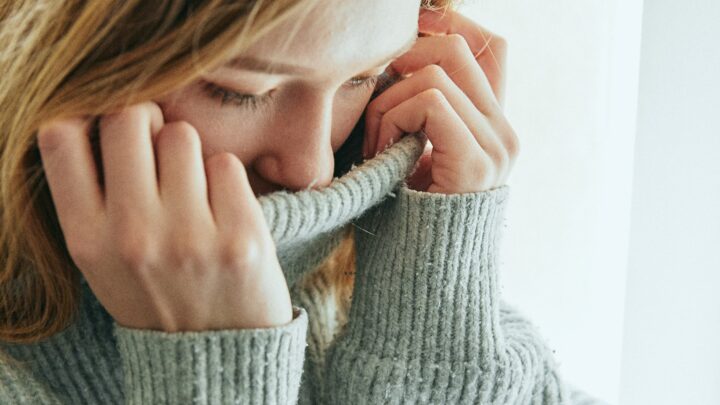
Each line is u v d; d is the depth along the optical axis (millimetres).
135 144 479
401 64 700
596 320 1270
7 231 544
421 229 650
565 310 1256
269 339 515
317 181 562
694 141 1218
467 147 638
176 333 507
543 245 1224
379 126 667
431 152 694
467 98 661
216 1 456
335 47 495
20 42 518
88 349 623
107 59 484
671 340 1306
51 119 483
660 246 1279
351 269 802
